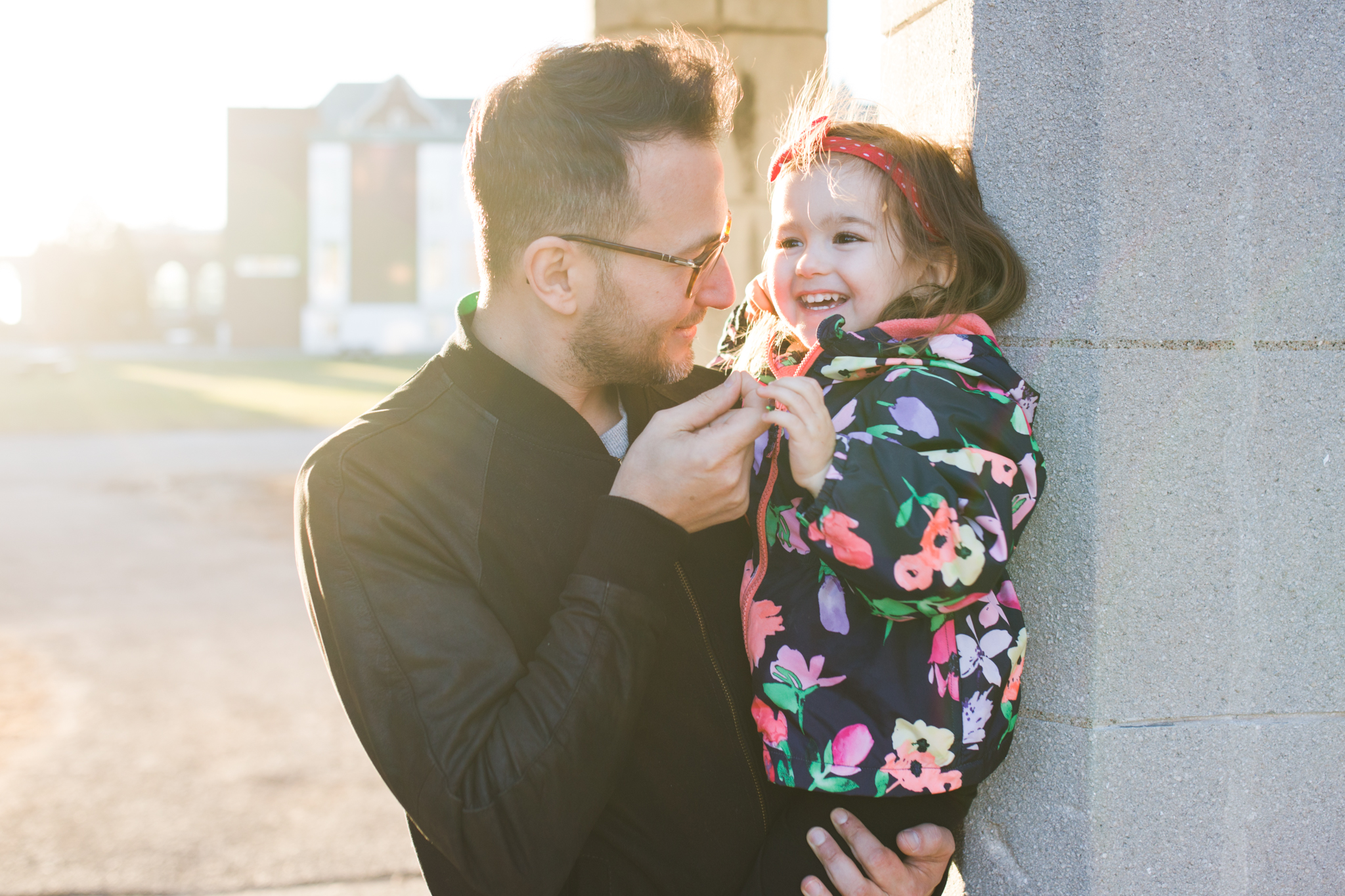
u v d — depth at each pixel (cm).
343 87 5088
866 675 120
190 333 5741
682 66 119
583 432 123
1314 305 125
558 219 117
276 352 4781
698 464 109
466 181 128
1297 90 123
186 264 6019
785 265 138
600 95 115
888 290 132
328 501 115
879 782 118
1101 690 124
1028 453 117
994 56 132
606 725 106
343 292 4766
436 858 124
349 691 111
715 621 128
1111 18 119
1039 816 131
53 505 1117
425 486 117
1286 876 128
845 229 132
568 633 108
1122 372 122
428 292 4791
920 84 150
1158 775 125
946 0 142
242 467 1391
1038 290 128
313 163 4697
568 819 105
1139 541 123
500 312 125
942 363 120
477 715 107
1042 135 126
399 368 3625
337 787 421
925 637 120
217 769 438
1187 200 122
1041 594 130
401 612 110
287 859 357
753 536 134
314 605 117
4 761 445
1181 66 121
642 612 108
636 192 115
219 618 684
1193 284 122
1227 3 121
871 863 116
